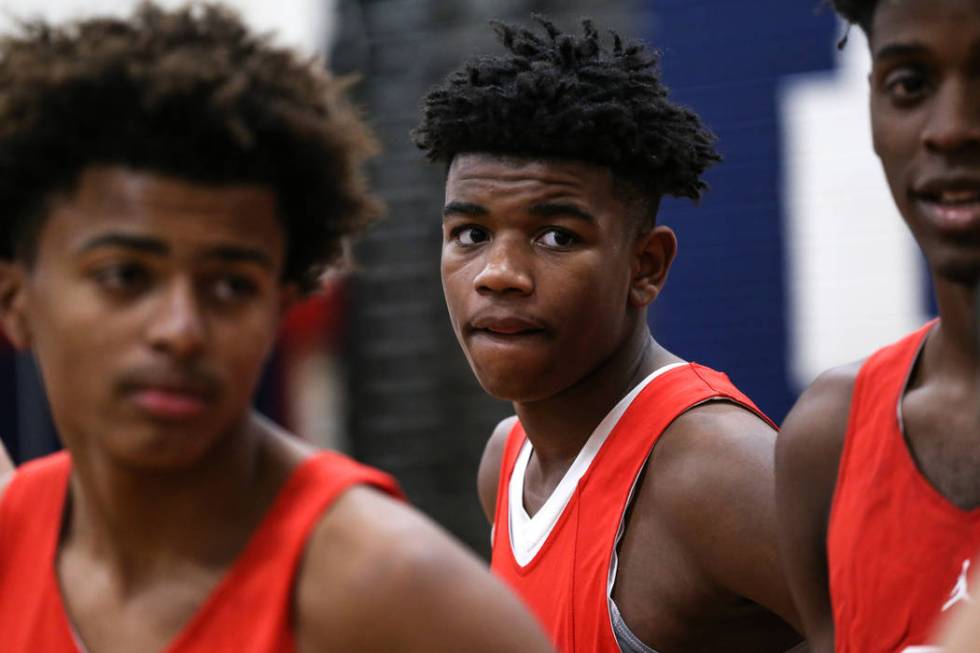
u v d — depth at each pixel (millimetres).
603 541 5012
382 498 3109
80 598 3268
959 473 3559
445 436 14039
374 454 14258
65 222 2979
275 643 2990
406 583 2918
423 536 2996
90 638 3217
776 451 4293
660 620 4844
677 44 12461
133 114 2900
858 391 3941
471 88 5086
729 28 12211
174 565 3178
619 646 4891
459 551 3051
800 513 4184
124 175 2916
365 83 14570
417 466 14070
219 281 2990
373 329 14461
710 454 4773
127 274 2939
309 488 3127
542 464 5508
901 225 11477
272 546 3064
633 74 5184
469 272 5078
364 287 14484
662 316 12461
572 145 4930
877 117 3477
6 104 2959
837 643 3822
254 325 3021
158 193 2904
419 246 14383
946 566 3518
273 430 3338
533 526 5367
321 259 3338
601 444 5176
